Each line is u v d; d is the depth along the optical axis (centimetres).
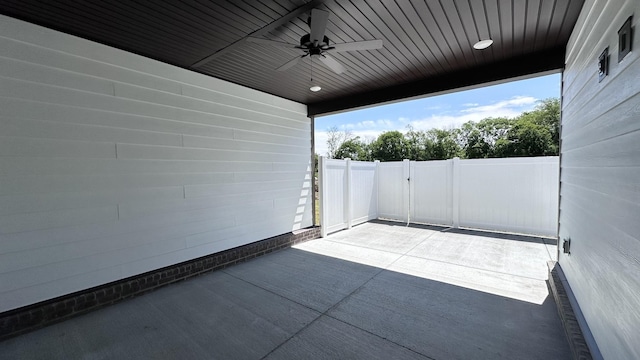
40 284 267
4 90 248
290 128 560
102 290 298
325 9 253
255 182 487
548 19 271
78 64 291
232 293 329
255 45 321
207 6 246
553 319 259
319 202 602
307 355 215
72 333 250
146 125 346
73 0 231
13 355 221
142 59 342
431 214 696
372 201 768
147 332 250
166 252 365
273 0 238
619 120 157
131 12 252
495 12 261
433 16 268
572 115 286
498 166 603
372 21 275
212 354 218
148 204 347
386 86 479
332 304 297
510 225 594
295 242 541
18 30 255
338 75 424
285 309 288
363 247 516
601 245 183
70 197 285
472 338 233
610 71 174
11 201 252
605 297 172
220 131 431
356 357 212
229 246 442
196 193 399
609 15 177
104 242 309
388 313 277
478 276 368
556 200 546
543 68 348
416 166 716
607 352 166
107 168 312
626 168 146
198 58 356
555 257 437
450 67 395
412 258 447
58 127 278
